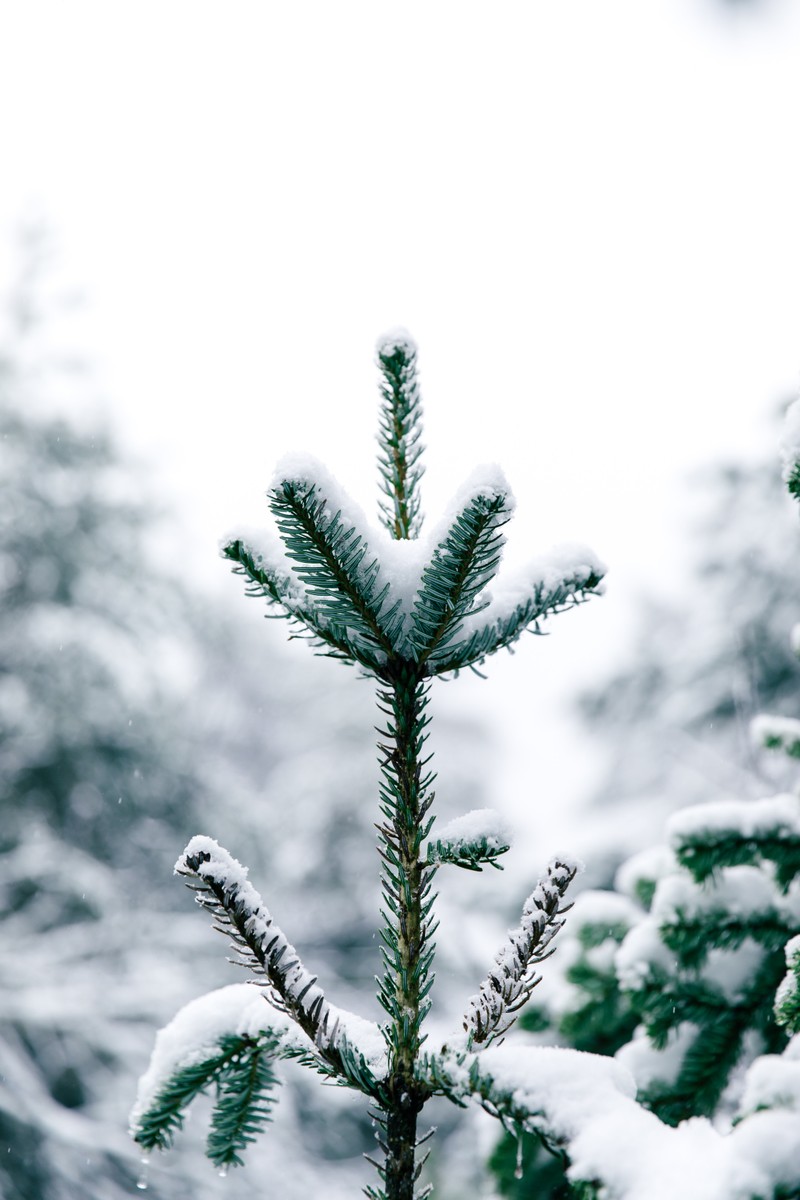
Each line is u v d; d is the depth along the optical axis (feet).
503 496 3.36
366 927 38.37
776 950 5.19
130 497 36.88
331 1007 3.75
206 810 36.40
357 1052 3.53
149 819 35.37
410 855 3.59
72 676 33.55
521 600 3.74
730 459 26.37
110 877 31.35
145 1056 27.20
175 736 36.58
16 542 34.58
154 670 35.81
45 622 33.94
